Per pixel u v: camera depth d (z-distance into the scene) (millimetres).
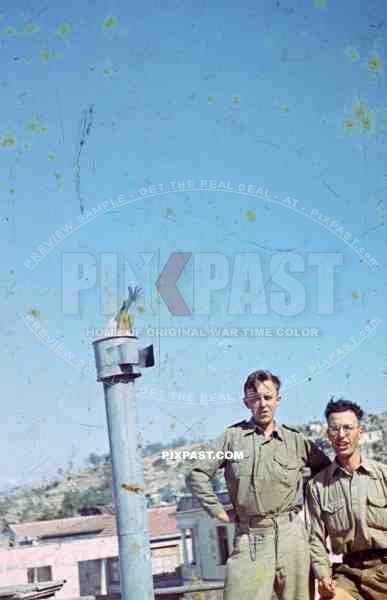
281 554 3973
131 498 4523
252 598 3965
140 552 4492
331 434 4000
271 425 4062
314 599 4102
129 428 4551
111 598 5082
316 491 4055
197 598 4664
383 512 3982
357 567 4035
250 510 4012
